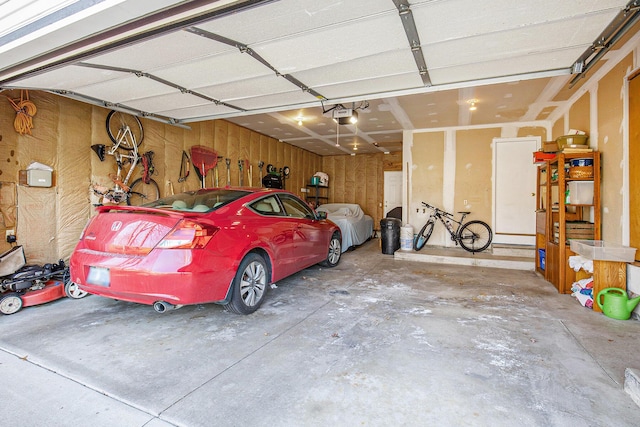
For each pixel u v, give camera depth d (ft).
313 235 14.03
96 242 8.59
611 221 11.68
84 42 6.88
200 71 9.56
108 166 13.93
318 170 34.94
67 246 12.51
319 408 5.46
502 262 17.16
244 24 6.97
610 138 11.79
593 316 9.87
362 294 12.07
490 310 10.37
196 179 18.56
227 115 14.70
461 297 11.76
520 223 20.53
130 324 9.07
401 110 17.87
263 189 12.26
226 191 11.70
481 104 16.66
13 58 7.69
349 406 5.51
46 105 11.80
